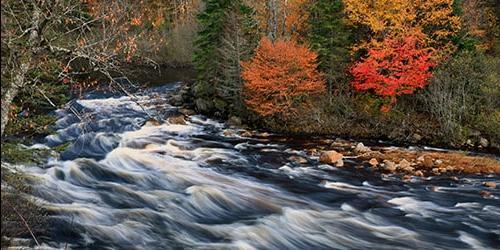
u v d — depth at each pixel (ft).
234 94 86.99
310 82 76.18
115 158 55.06
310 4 94.68
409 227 39.96
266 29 101.35
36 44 20.07
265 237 37.50
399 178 53.16
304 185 50.14
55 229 35.19
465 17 90.79
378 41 79.87
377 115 76.33
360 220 41.11
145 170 52.54
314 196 46.78
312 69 76.18
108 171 50.88
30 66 20.75
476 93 73.87
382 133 74.38
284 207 43.27
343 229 39.27
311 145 68.49
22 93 28.99
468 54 75.51
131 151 58.80
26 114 33.04
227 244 35.83
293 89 77.71
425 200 46.24
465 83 74.38
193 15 160.45
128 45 26.30
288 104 78.64
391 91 71.92
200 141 69.82
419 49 72.95
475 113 73.15
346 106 78.33
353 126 76.64
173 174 51.55
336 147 66.85
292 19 98.99
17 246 30.76
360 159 60.80
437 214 42.80
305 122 78.33
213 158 59.77
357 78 76.02
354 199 46.16
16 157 30.53
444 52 76.54
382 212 43.04
